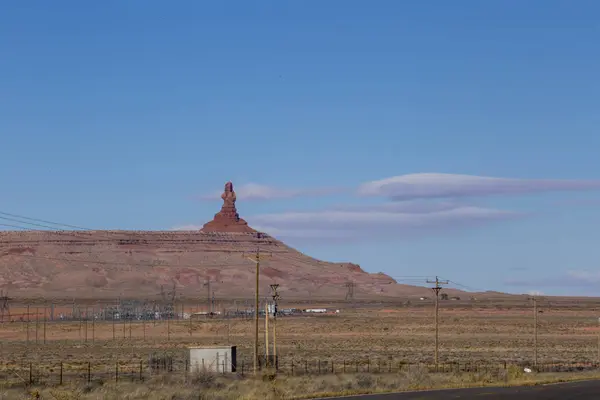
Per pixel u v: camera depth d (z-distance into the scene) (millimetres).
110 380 112938
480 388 98312
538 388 97875
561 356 193625
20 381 110625
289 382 103750
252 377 114375
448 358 183375
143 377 120125
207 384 101812
